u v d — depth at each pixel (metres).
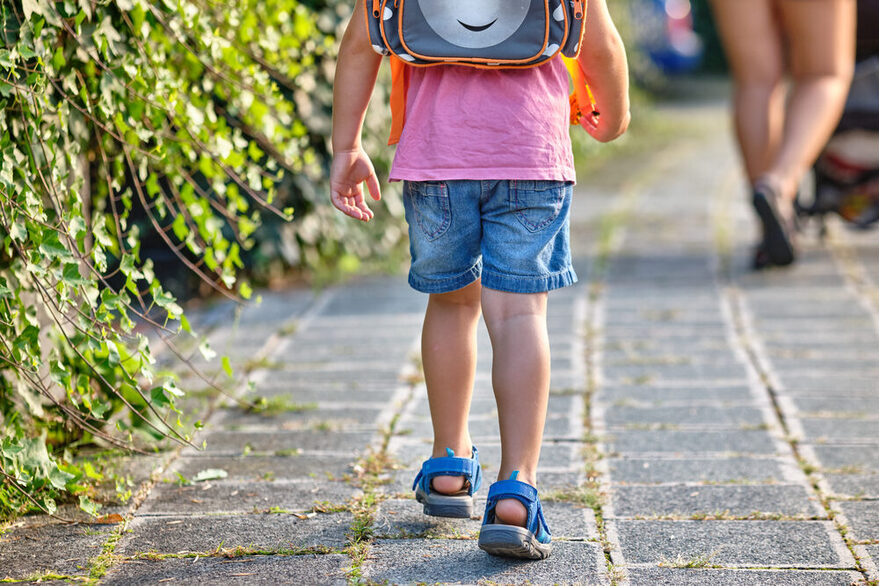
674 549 2.67
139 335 2.89
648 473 3.22
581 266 6.46
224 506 2.96
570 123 2.88
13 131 2.75
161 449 3.42
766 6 5.96
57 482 2.75
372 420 3.74
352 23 2.55
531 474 2.52
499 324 2.56
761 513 2.90
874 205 6.48
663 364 4.41
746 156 6.16
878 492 3.04
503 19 2.42
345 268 6.41
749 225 7.73
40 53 2.74
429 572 2.53
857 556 2.62
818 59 5.81
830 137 6.34
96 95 3.06
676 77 25.56
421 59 2.46
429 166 2.51
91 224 3.20
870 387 4.06
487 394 4.04
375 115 6.26
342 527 2.82
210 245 3.80
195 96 3.51
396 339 4.86
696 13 27.22
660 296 5.65
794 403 3.89
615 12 14.85
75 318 3.04
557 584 2.46
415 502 3.00
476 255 2.65
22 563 2.59
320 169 6.01
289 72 3.91
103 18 3.01
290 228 5.89
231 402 3.91
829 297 5.52
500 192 2.51
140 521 2.86
